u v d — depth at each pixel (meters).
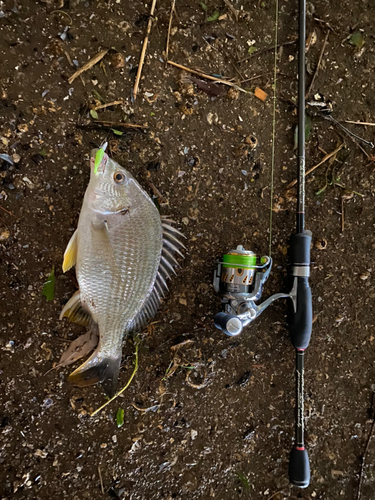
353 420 0.49
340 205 0.49
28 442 0.41
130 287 0.40
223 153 0.45
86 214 0.38
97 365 0.39
